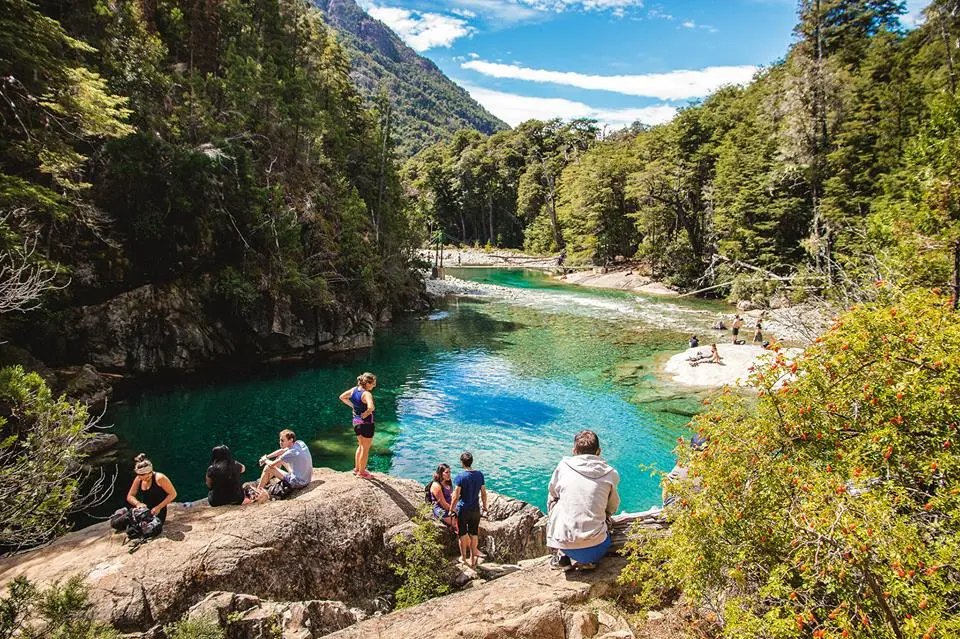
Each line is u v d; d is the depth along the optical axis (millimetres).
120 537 7520
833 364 5340
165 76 28234
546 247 93500
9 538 8031
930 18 36344
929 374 4941
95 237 24172
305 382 26016
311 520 8164
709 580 5031
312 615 6879
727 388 6070
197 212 27375
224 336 28484
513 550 9266
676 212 57406
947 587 3650
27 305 21078
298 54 50250
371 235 43625
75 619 5578
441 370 27953
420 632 5184
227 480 8508
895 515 4039
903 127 33656
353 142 48875
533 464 16953
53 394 19812
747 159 45375
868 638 3697
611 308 45094
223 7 39969
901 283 7797
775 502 4875
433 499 9086
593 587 5816
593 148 85500
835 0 43094
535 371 27359
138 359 25047
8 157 18719
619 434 19094
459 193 108562
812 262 29219
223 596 6742
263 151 34844
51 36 16906
